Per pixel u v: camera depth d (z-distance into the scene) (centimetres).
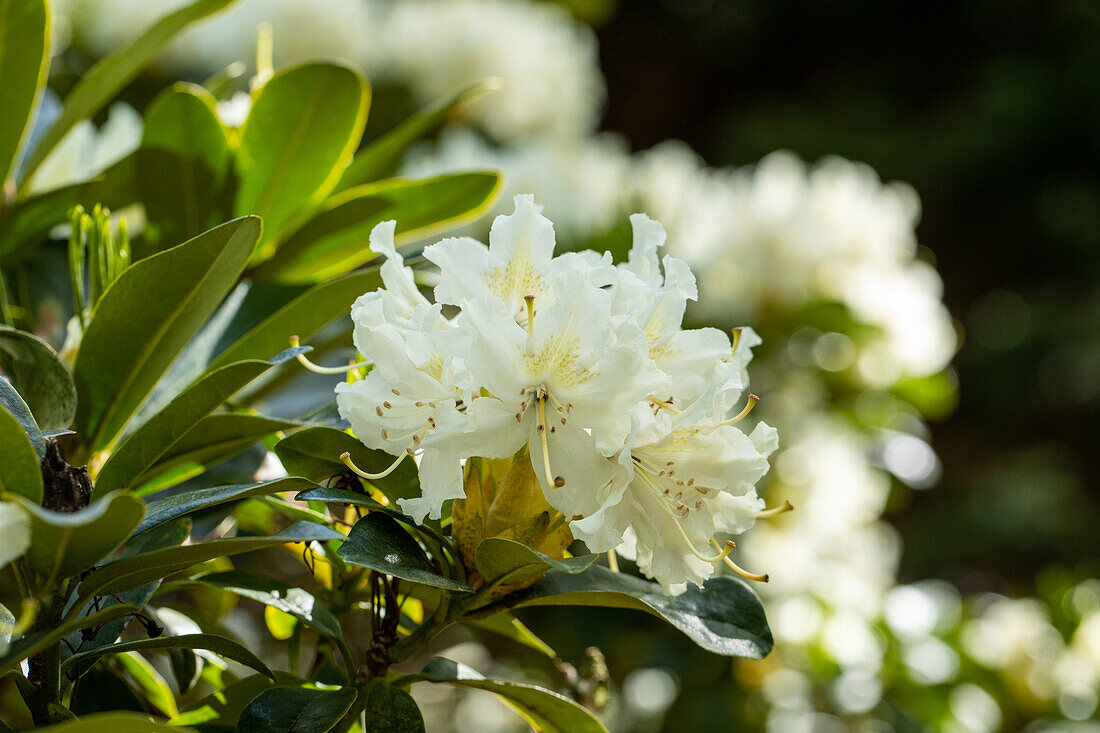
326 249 92
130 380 78
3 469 69
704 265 172
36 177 95
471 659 171
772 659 168
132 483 74
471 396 72
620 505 73
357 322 72
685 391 73
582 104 191
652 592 77
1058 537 514
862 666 168
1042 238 561
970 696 174
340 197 90
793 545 171
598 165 167
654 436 72
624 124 580
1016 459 542
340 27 159
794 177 182
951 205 564
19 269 92
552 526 75
